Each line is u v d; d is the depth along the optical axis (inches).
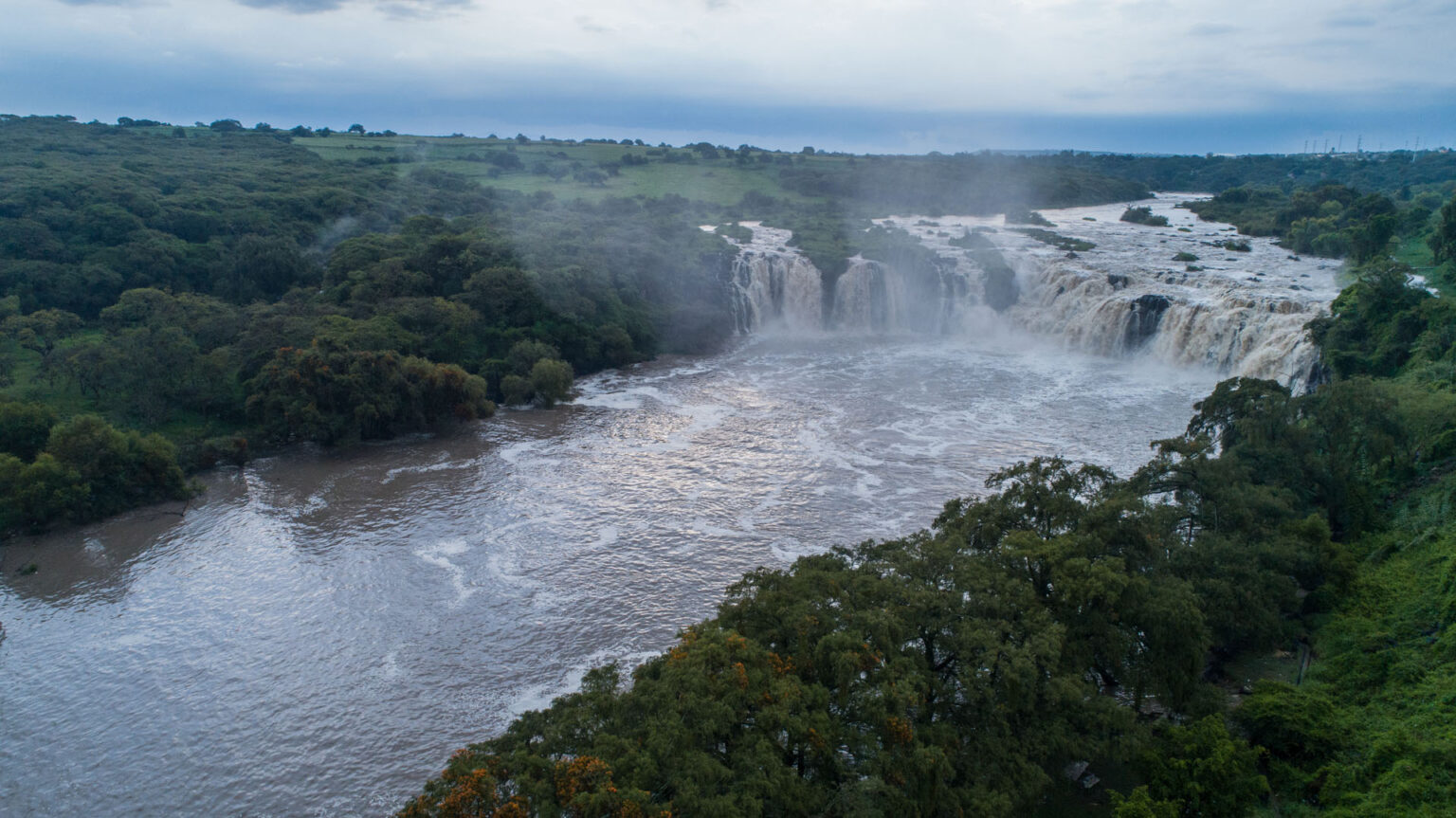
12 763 1565.0
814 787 1130.7
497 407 3639.3
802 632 1284.4
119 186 5251.0
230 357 3410.4
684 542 2333.9
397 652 1860.2
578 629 1934.1
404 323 3732.8
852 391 3777.1
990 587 1403.8
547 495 2667.3
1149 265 4894.2
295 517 2536.9
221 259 4771.2
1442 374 2447.1
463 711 1674.5
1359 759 1310.3
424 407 3307.1
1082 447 2970.0
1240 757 1256.2
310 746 1590.8
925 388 3789.4
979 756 1248.8
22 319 3661.4
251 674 1793.8
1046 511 1622.8
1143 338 4156.0
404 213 6190.9
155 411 3112.7
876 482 2726.4
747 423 3346.5
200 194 5497.1
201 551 2336.4
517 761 1059.3
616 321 4350.4
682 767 1050.1
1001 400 3565.5
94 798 1485.0
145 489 2642.7
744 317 5083.7
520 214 6176.2
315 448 3125.0
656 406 3619.6
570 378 3732.8
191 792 1489.9
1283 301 3636.8
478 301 4037.9
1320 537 1802.4
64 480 2476.6
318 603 2058.3
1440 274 3727.9
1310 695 1429.6
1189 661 1396.4
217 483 2807.6
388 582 2145.7
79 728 1649.9
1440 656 1485.0
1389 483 2182.6
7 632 1959.9
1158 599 1414.9
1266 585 1649.9
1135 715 1334.9
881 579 1406.3
